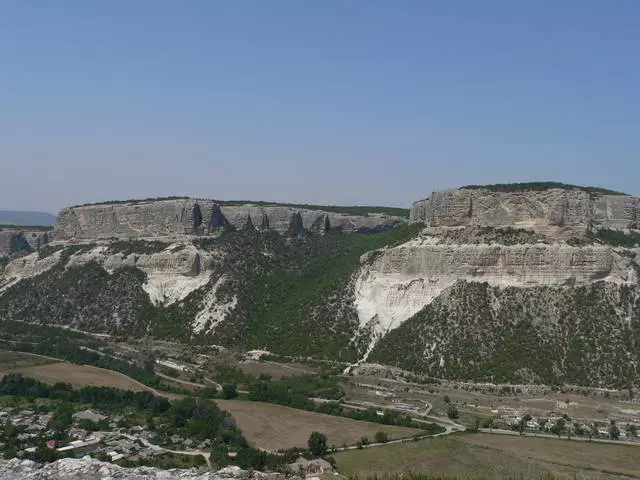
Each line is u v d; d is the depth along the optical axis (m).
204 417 142.62
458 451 122.75
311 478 101.75
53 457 114.06
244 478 80.25
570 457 120.56
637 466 116.00
